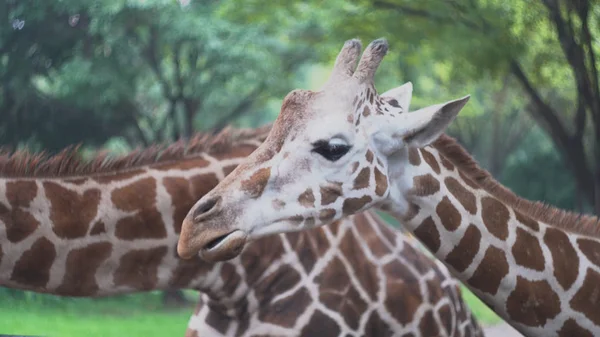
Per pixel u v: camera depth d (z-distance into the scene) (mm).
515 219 6945
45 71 28422
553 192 45531
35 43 27625
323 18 24859
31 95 28422
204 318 7812
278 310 7516
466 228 6758
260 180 6059
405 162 6574
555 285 6938
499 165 47094
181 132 34812
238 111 33969
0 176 6668
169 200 7152
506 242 6852
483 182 7012
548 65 24469
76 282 6875
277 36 28531
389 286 7812
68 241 6770
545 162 45938
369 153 6297
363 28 21047
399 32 20469
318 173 6164
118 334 21156
